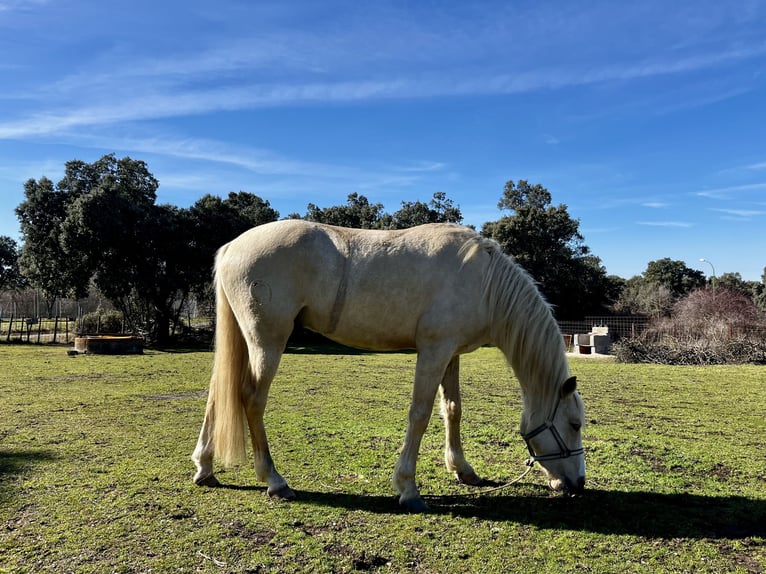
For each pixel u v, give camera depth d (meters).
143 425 4.93
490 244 3.21
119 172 19.55
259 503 2.94
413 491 2.93
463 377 9.52
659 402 6.77
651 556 2.38
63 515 2.71
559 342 3.13
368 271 3.06
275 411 5.82
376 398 6.82
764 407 6.38
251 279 3.05
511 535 2.59
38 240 18.11
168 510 2.80
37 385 7.85
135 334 19.72
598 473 3.63
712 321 14.84
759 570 2.27
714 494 3.22
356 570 2.21
